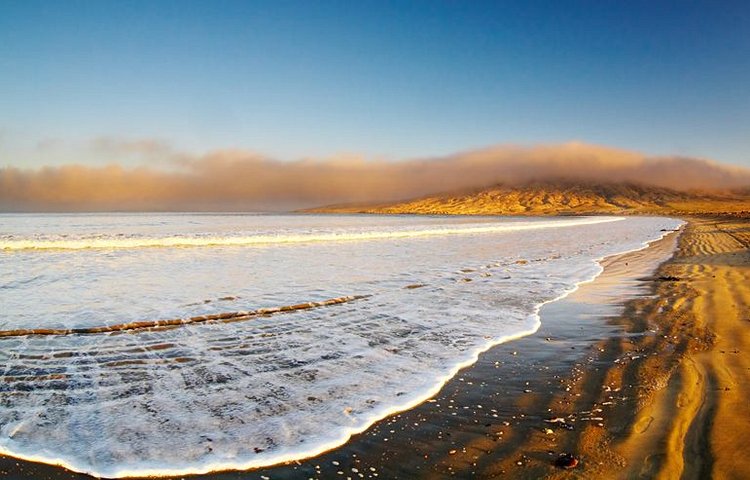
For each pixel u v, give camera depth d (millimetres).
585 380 5754
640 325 8344
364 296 11336
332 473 3822
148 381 5840
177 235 31625
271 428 4578
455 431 4504
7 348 7195
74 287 12305
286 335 7961
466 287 12672
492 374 6066
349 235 33094
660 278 13523
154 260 18297
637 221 73875
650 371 5906
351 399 5266
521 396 5324
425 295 11531
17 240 24297
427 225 59531
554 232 41938
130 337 7836
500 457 4004
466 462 3941
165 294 11406
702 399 4918
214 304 10305
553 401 5156
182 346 7336
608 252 22281
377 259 19219
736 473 3533
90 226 52438
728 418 4418
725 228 37938
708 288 11312
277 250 22922
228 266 16609
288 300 10758
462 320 9031
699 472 3584
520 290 12234
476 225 58938
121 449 4195
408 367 6352
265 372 6164
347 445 4262
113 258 18953
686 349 6734
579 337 7773
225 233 35312
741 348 6609
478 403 5145
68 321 8812
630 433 4293
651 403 4918
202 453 4129
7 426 4621
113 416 4848
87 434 4465
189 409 5008
